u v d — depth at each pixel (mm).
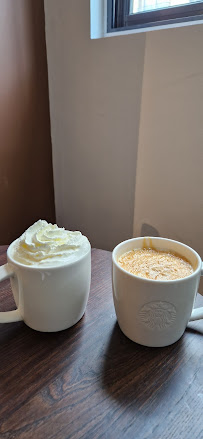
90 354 247
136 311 237
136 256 282
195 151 498
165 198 565
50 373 229
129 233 653
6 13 551
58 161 748
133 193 616
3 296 316
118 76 560
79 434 188
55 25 625
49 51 660
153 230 604
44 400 209
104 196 674
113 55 552
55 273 235
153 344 252
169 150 531
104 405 206
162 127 527
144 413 201
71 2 579
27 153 679
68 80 647
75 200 745
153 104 525
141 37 504
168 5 526
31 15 603
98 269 368
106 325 280
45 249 248
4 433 188
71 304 257
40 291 241
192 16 489
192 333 273
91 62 592
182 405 207
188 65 462
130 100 557
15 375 227
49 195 777
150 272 251
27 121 657
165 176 552
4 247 413
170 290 221
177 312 234
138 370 233
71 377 227
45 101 694
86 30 576
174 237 573
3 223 666
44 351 250
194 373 231
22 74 616
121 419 197
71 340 261
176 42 464
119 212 657
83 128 660
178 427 193
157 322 236
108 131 614
